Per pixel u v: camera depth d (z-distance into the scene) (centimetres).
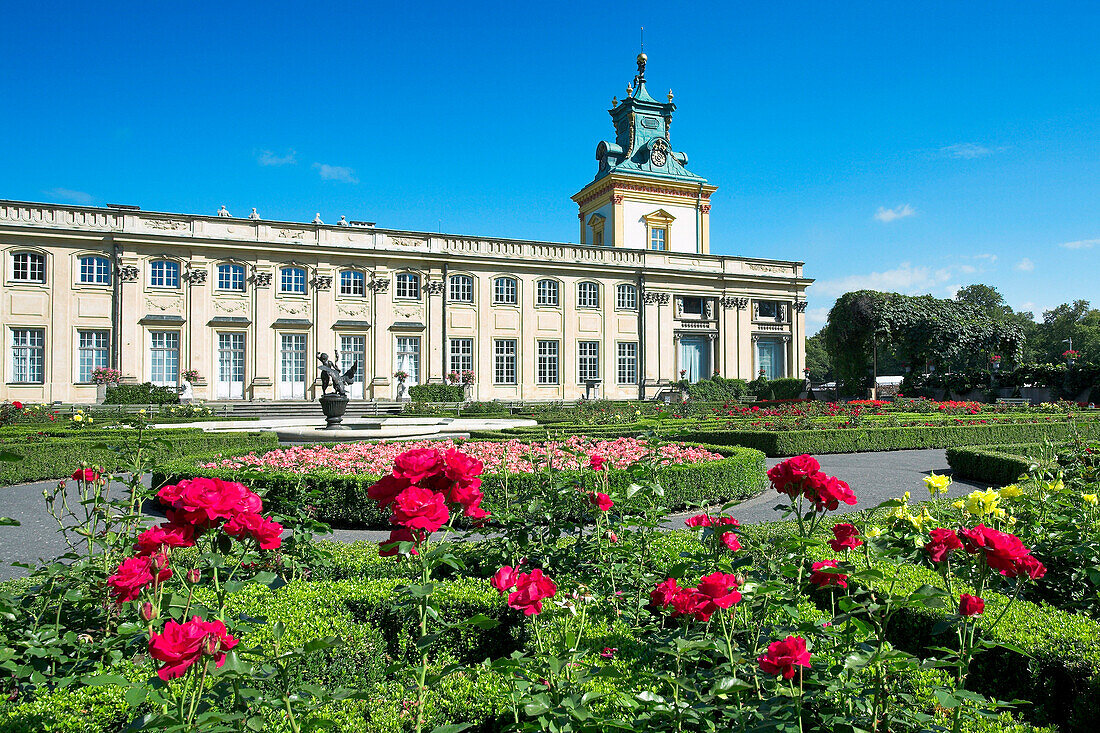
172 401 3077
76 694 346
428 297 3791
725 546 448
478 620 302
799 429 1923
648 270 4209
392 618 467
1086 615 450
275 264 3519
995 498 427
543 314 4025
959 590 448
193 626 248
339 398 2433
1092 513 561
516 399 3941
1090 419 2202
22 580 517
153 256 3309
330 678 392
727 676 303
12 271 3122
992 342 4338
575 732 279
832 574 331
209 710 267
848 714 305
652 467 659
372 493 336
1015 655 388
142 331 3288
